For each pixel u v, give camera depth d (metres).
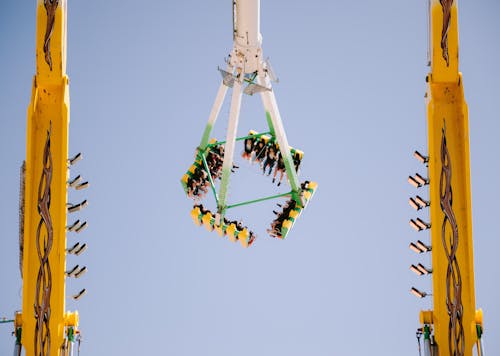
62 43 47.44
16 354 45.72
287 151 56.88
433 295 47.00
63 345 46.25
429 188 47.81
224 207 56.19
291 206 57.66
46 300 45.97
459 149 47.44
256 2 51.31
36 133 46.97
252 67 53.47
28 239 46.12
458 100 47.78
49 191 46.53
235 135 54.69
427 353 46.75
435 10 47.97
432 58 47.94
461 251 46.88
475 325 46.50
